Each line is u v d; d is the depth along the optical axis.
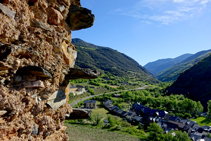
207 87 122.44
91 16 12.17
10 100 6.14
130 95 112.62
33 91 7.48
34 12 8.37
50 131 8.58
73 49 13.03
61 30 9.98
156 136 45.22
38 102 7.95
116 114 80.00
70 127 50.72
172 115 77.38
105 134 46.78
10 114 6.12
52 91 8.91
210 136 53.84
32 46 7.40
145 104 105.44
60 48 9.52
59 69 9.37
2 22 6.01
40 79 7.92
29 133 6.94
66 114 11.97
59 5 10.29
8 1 6.55
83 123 57.62
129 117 75.88
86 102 88.94
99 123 58.22
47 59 8.25
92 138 41.69
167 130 64.12
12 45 6.11
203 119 79.25
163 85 187.50
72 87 117.62
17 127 6.32
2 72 5.99
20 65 6.69
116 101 107.94
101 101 104.31
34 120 7.64
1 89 5.98
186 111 90.12
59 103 10.23
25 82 7.12
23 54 6.90
